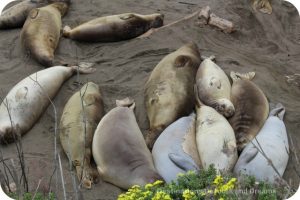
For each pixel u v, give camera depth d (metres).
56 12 13.45
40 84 11.32
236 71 12.07
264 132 10.47
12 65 12.33
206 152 9.93
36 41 12.52
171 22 13.46
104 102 11.38
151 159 10.02
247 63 12.45
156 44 12.77
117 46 12.85
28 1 13.89
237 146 10.27
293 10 14.41
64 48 12.79
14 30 13.50
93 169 10.08
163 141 10.16
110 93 11.59
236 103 11.04
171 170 9.72
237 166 9.74
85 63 12.30
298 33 13.81
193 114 10.88
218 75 11.42
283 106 11.33
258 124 10.69
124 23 12.98
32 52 12.38
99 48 12.82
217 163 9.80
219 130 10.23
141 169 9.75
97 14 13.78
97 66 12.26
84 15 13.78
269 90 11.73
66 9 13.85
